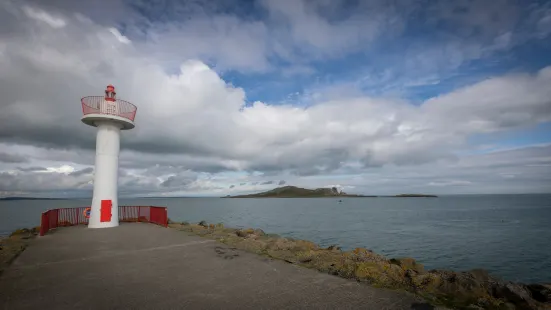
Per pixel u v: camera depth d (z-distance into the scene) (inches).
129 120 618.5
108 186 602.2
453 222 1980.8
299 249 424.8
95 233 516.4
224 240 451.8
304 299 212.5
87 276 268.1
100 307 199.5
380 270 283.4
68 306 201.5
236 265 305.0
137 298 215.3
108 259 331.6
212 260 326.0
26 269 291.4
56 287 238.8
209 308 197.6
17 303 206.4
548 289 295.4
